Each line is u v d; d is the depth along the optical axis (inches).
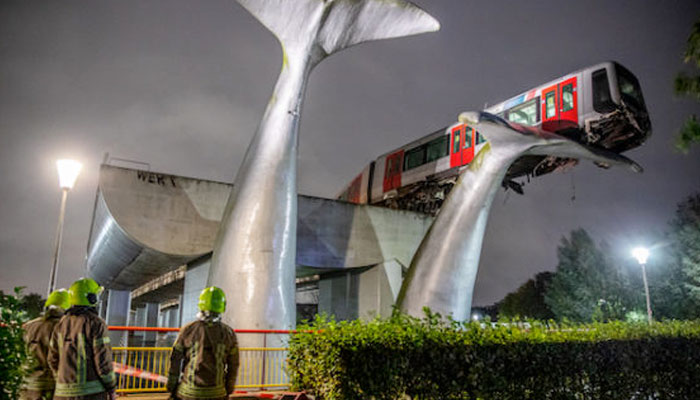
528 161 808.9
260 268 542.3
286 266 558.6
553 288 1678.2
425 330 210.5
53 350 163.9
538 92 751.1
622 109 650.2
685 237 1206.3
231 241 559.5
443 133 903.7
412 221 1008.9
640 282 1421.0
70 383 157.4
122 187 772.0
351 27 581.0
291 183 582.6
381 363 186.9
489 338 223.3
